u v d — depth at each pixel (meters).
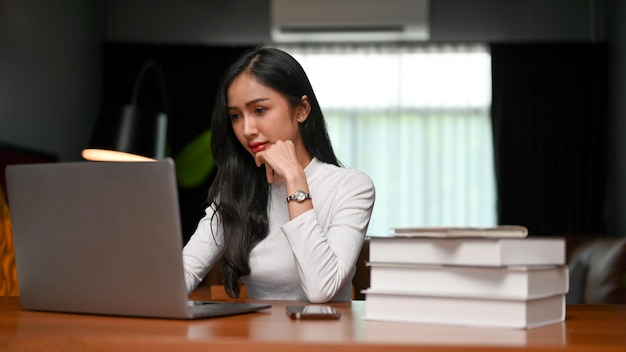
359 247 1.88
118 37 6.77
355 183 1.97
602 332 1.16
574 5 6.63
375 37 6.54
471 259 1.21
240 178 1.99
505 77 6.48
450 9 6.70
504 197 6.42
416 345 1.02
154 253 1.29
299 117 2.00
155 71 6.56
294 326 1.21
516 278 1.19
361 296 2.48
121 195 1.30
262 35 6.74
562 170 6.42
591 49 6.43
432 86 6.61
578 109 6.43
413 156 6.61
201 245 2.05
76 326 1.22
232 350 1.05
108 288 1.35
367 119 6.63
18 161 4.51
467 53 6.60
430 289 1.25
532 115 6.46
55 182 1.37
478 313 1.21
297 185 1.72
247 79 1.90
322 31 6.35
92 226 1.34
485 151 6.57
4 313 1.43
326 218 1.96
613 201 6.27
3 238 3.16
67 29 5.60
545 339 1.07
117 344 1.08
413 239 1.27
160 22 6.78
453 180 6.57
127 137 4.04
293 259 1.94
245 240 1.96
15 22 4.59
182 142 6.52
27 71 4.79
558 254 1.31
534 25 6.64
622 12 5.91
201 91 6.56
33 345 1.10
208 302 1.54
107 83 6.53
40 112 5.03
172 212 1.26
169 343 1.07
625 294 3.46
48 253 1.41
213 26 6.76
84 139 6.05
